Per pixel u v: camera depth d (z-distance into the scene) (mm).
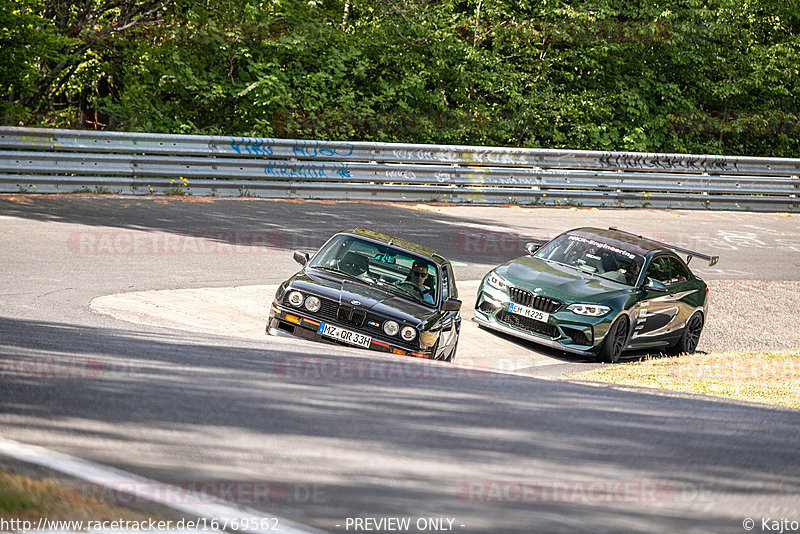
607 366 30484
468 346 31141
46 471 9570
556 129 81625
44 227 37719
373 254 27672
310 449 11766
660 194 70375
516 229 53812
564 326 31250
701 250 55594
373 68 75438
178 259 35688
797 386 27453
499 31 80375
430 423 14078
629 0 87812
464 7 84438
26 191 44844
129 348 18625
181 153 50188
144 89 65750
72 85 71438
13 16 55719
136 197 47688
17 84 59281
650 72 86062
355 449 12000
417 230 49312
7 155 44375
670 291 34812
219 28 66312
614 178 67812
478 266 43375
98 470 9844
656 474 12141
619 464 12539
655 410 17781
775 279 50250
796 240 63594
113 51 67125
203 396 14391
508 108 81062
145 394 14078
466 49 76688
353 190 56906
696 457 13461
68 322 22766
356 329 24812
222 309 29656
